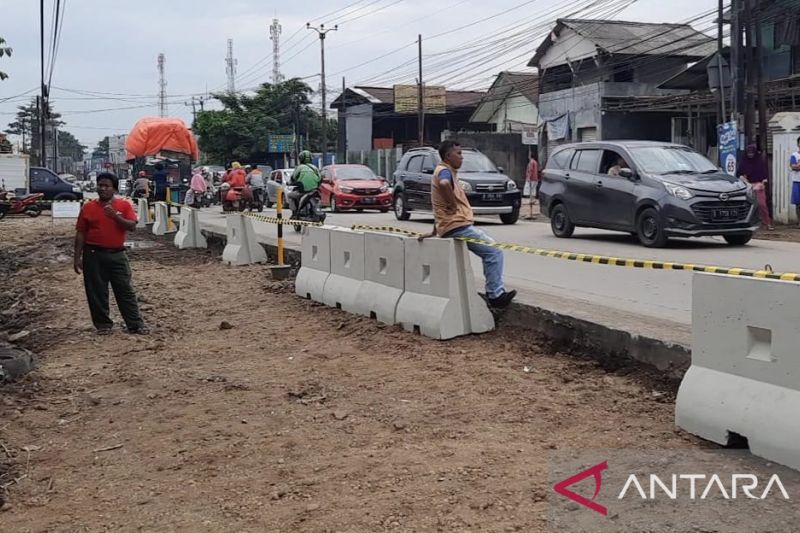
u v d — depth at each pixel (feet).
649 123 124.98
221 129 198.29
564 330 24.03
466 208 26.61
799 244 48.98
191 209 61.72
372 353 25.40
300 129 204.23
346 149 193.57
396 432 17.90
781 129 77.25
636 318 23.41
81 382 24.35
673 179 46.91
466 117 189.78
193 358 26.66
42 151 161.48
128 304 31.55
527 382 21.12
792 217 63.93
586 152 53.98
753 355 15.74
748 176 60.59
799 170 60.39
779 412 14.92
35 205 109.09
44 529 14.17
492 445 16.69
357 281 31.45
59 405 22.00
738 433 15.57
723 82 73.87
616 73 127.24
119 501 15.20
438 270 26.25
